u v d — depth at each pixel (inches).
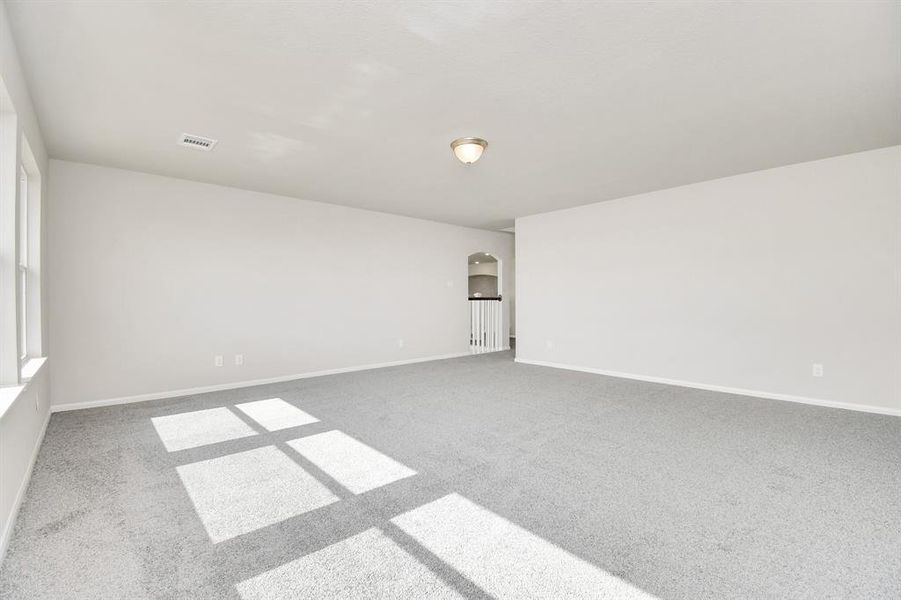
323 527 78.5
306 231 221.5
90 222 161.2
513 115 121.0
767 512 83.4
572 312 244.5
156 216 175.8
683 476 99.7
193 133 132.4
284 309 213.2
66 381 155.7
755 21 80.1
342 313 236.1
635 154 154.5
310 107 114.9
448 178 183.0
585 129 131.1
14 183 85.5
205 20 78.7
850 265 156.6
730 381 184.9
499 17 78.4
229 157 154.5
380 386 197.5
